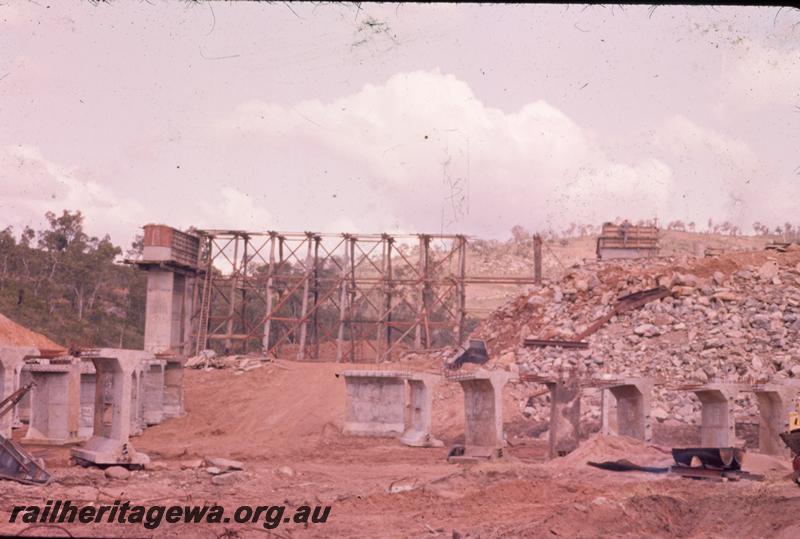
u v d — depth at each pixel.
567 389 34.72
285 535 18.72
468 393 36.16
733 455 25.64
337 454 38.56
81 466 29.64
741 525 18.95
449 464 34.22
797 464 23.42
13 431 44.28
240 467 30.02
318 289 75.38
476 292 142.50
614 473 27.81
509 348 58.88
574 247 163.88
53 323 95.62
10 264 101.44
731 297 56.81
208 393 57.84
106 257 108.69
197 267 71.00
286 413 52.78
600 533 18.47
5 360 34.25
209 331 75.56
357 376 46.91
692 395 47.34
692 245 150.25
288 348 82.19
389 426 46.78
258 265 97.19
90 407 42.50
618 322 57.62
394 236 73.31
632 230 71.69
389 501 22.97
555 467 29.42
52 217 108.38
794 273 59.62
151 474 28.52
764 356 51.03
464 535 18.02
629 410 36.28
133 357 29.44
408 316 102.75
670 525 19.55
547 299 64.50
